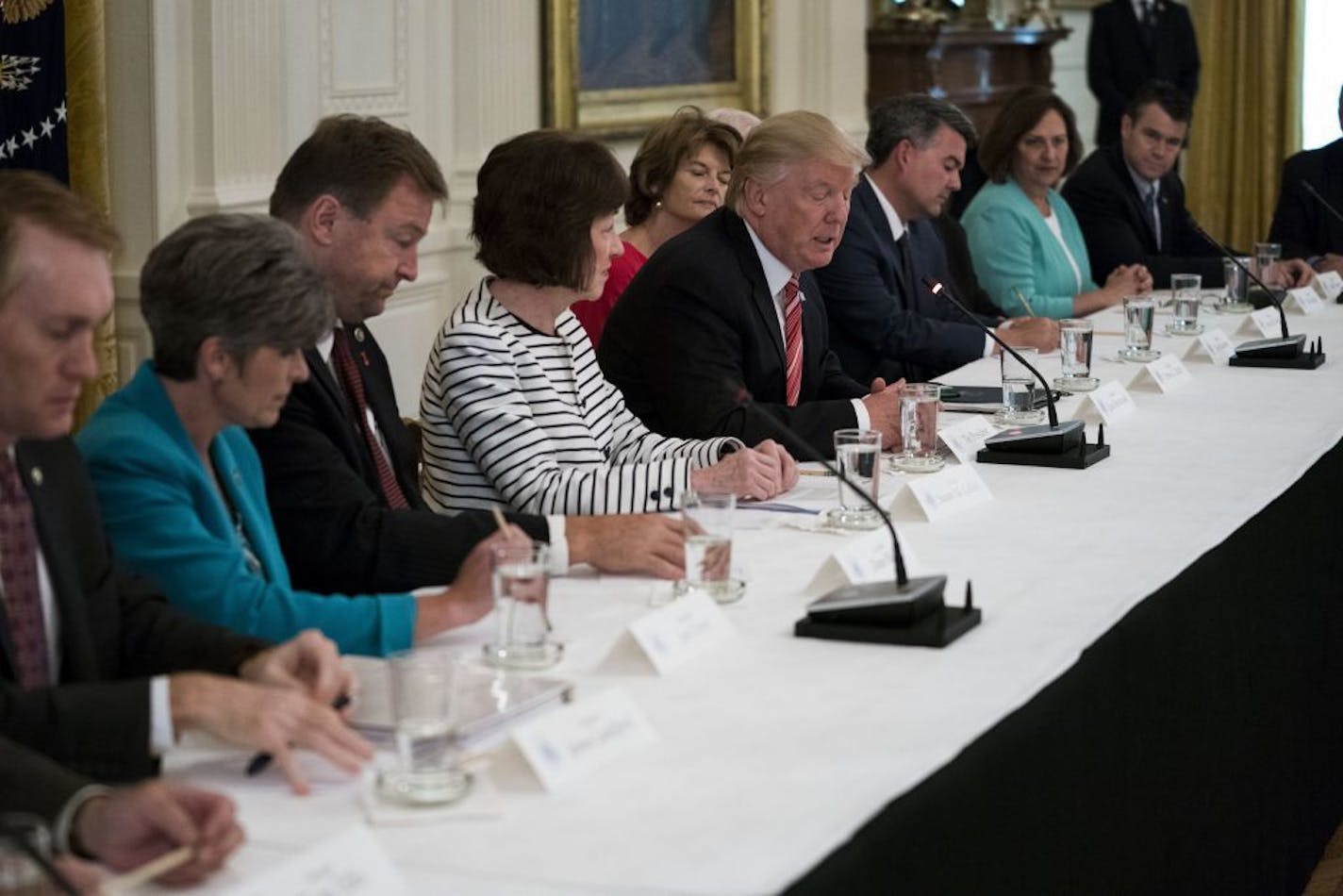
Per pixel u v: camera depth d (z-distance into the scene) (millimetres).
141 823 1433
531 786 1629
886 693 1901
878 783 1656
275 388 2078
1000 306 5379
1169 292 5645
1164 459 3156
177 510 2059
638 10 6777
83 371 1733
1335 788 3615
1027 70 8523
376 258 2592
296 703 1649
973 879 1808
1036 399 3574
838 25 7754
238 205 5039
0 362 1701
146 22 4723
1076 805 2094
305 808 1582
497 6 6113
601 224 2873
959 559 2465
